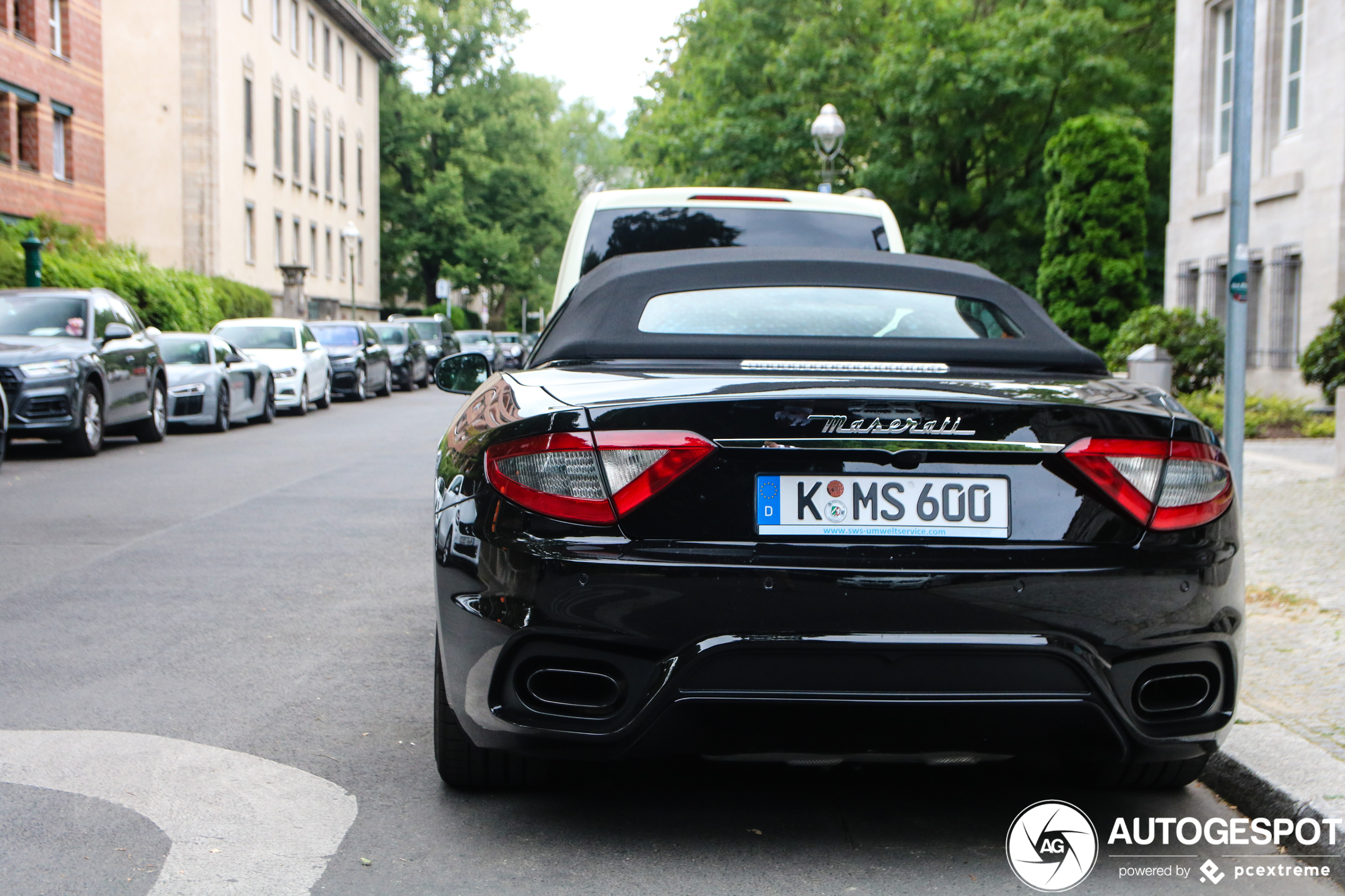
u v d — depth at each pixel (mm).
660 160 39969
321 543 8836
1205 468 3338
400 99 66500
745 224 7770
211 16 40719
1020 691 3184
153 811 3783
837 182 36750
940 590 3143
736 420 3203
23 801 3857
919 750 3246
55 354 14828
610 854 3490
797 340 4117
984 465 3234
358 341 30125
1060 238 28219
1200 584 3273
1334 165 18391
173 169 40844
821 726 3191
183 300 30422
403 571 7797
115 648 5816
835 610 3139
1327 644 5617
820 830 3697
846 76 35562
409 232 65750
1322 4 18766
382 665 5543
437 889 3250
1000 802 3971
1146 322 19156
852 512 3205
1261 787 3848
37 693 5066
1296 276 19625
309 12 52438
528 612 3211
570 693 3279
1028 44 33344
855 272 4555
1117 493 3250
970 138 34281
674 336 4141
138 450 16219
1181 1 23359
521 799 3936
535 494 3254
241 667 5492
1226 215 21500
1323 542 8156
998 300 4477
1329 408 16750
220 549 8570
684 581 3139
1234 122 7039
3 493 11570
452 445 3771
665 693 3156
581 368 3936
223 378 19578
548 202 68500
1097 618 3197
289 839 3570
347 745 4441
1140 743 3279
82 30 35594
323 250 54844
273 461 14750
